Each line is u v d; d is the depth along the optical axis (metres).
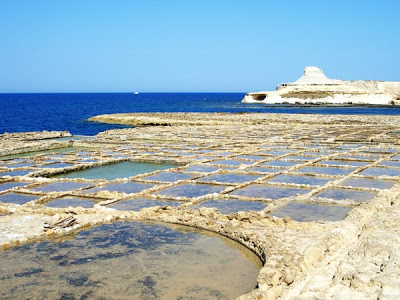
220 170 14.63
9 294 6.13
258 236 7.58
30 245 7.89
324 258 6.79
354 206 10.02
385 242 7.11
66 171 15.38
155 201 10.93
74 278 6.59
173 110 75.62
